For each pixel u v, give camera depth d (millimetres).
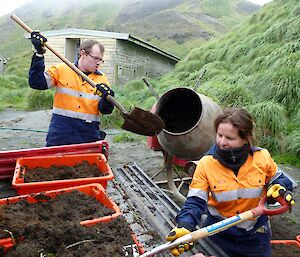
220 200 2633
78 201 2898
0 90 18609
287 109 9094
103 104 3988
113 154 7441
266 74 10305
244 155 2572
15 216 2592
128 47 21875
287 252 3666
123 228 2459
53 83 4043
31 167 3752
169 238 2234
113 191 3523
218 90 9844
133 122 3730
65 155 3920
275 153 7855
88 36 20797
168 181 5055
